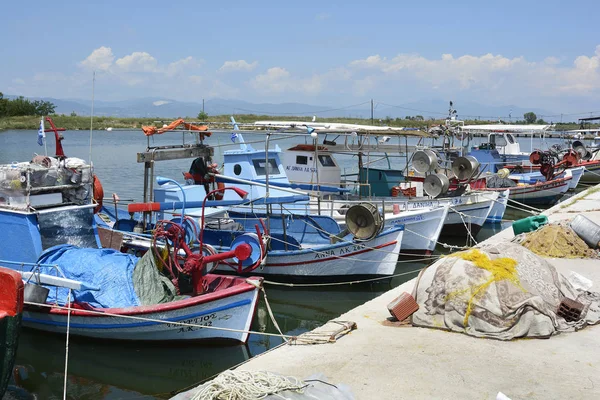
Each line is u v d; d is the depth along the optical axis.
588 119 39.09
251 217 15.19
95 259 9.34
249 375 5.29
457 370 6.14
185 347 9.02
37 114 76.00
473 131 26.78
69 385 8.09
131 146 47.72
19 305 6.37
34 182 9.73
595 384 5.82
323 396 5.20
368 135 17.11
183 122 13.48
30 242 9.62
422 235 15.38
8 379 6.55
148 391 7.92
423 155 17.56
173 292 9.42
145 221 12.84
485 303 7.20
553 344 6.86
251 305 8.97
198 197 14.16
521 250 8.07
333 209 15.43
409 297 7.79
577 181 28.88
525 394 5.61
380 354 6.60
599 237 11.66
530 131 27.22
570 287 8.20
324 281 12.98
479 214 18.47
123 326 8.80
